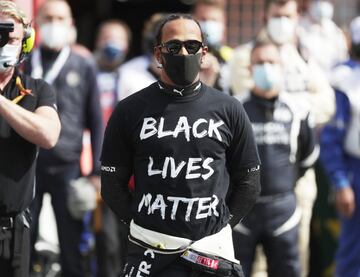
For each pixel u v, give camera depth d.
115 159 11.73
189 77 11.37
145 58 19.09
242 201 11.85
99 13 31.41
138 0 31.39
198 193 11.34
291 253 16.22
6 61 11.83
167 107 11.47
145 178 11.44
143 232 11.45
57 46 17.16
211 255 11.38
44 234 18.05
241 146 11.67
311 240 19.19
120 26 20.28
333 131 17.61
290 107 16.31
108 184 11.84
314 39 20.97
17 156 12.09
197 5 18.45
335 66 18.09
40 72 17.14
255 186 11.87
